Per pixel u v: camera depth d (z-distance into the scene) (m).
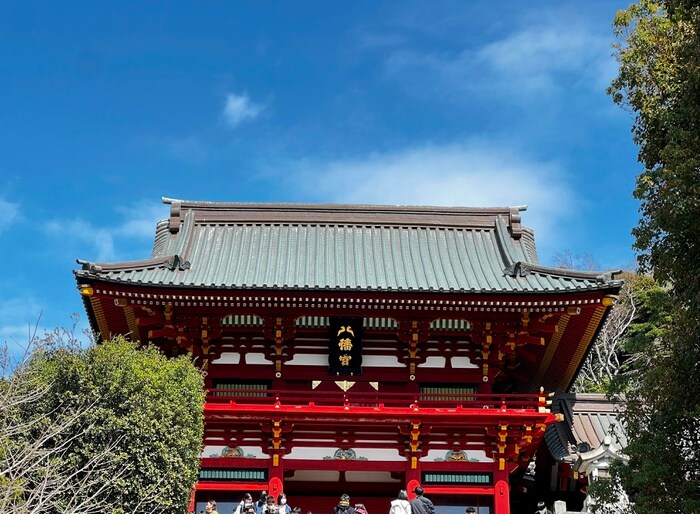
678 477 19.11
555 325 29.97
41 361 21.25
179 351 30.47
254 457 28.89
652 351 20.67
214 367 30.12
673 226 19.00
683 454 19.39
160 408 21.83
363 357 30.39
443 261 32.00
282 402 29.70
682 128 19.73
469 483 28.81
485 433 29.00
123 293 28.28
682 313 19.30
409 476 28.78
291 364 30.30
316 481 30.95
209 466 28.77
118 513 20.14
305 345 30.55
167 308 29.12
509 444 28.97
